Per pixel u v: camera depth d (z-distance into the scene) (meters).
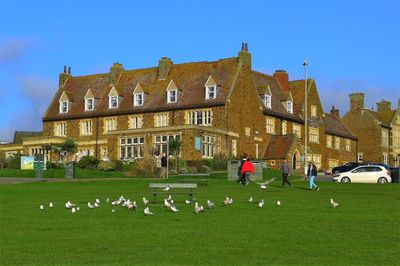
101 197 32.41
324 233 19.86
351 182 49.19
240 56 75.06
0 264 15.30
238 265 15.22
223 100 71.69
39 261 15.66
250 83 75.56
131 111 78.31
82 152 81.88
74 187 39.88
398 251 17.05
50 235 19.44
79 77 89.50
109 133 74.81
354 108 102.56
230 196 33.22
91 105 83.00
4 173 55.31
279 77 86.25
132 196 33.03
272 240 18.59
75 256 16.27
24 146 83.25
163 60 80.06
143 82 81.19
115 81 83.94
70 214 24.58
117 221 22.48
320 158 86.69
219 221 22.50
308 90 85.62
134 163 60.75
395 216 24.23
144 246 17.61
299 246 17.69
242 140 73.31
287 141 75.31
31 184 42.28
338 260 15.87
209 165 64.12
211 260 15.79
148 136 70.81
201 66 77.75
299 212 25.44
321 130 87.62
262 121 76.75
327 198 32.31
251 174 50.81
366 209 26.83
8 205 28.17
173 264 15.30
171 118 75.25
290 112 82.50
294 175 62.25
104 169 61.75
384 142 101.50
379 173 51.72
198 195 33.75
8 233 19.80
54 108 87.12
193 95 74.81
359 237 19.16
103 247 17.47
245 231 20.19
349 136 96.75
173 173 57.59
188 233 19.77
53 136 82.25
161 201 29.95
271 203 29.20
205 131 68.12
